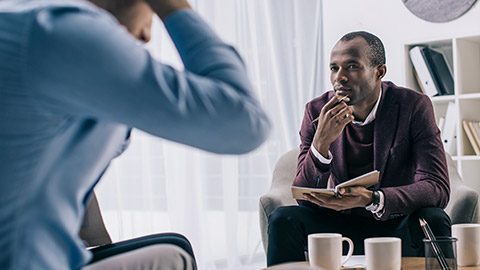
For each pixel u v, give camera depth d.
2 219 0.60
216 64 0.64
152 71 0.58
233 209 3.67
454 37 3.10
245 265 3.74
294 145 3.92
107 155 0.73
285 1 3.96
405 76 3.25
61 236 0.66
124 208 3.33
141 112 0.58
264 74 3.89
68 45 0.55
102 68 0.55
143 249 1.05
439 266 1.31
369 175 1.80
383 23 3.56
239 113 0.61
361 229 2.01
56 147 0.63
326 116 2.03
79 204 0.70
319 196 1.83
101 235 1.66
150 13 0.72
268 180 3.85
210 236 3.64
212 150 0.63
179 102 0.58
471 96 3.03
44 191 0.63
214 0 3.69
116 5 0.69
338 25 3.73
